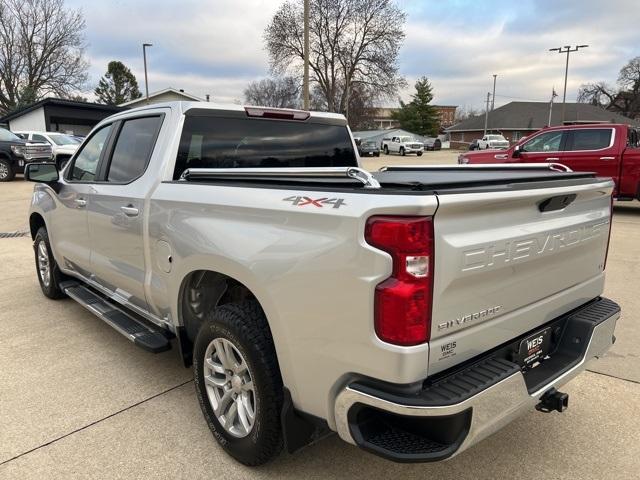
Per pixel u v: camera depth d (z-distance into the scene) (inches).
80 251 170.2
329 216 80.8
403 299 73.6
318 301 82.7
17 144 724.7
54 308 205.8
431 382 79.1
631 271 253.0
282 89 2364.7
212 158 136.9
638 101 2805.1
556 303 102.6
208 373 112.5
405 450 77.7
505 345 92.4
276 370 95.2
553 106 2723.9
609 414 126.3
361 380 79.7
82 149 173.2
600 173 428.5
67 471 105.3
